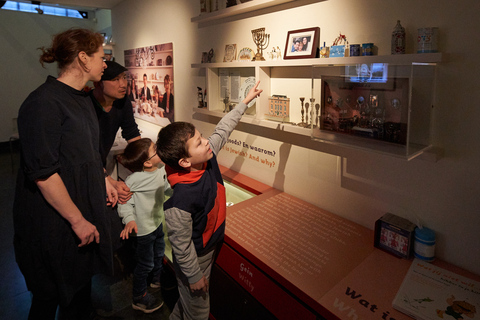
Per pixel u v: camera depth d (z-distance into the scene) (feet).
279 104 6.70
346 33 5.57
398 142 4.45
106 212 5.49
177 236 4.37
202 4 8.47
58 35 4.75
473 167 4.47
